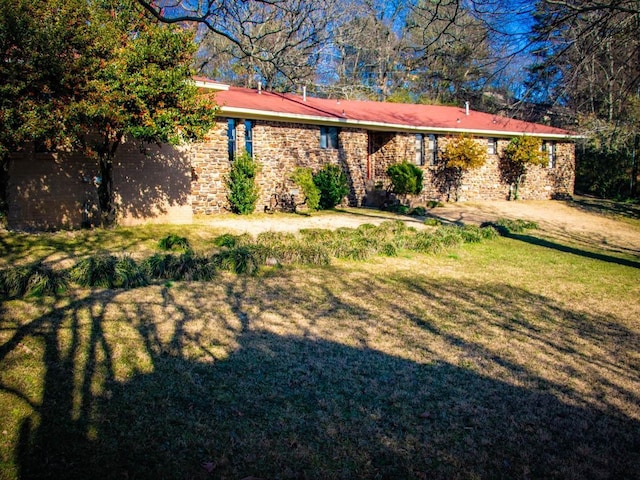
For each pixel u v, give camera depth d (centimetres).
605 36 901
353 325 582
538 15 890
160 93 943
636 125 1630
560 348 546
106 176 1092
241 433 340
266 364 457
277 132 1591
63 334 491
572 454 335
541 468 318
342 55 3098
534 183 2364
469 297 743
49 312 553
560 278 920
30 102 800
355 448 330
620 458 333
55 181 1115
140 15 951
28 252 812
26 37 785
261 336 527
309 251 916
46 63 802
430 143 2086
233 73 2739
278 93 1986
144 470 295
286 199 1614
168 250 923
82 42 848
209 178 1437
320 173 1686
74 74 841
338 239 1066
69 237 952
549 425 373
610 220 1891
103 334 499
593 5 824
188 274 744
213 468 300
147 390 391
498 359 502
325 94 3189
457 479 302
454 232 1259
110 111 866
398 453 327
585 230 1633
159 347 479
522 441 348
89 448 312
